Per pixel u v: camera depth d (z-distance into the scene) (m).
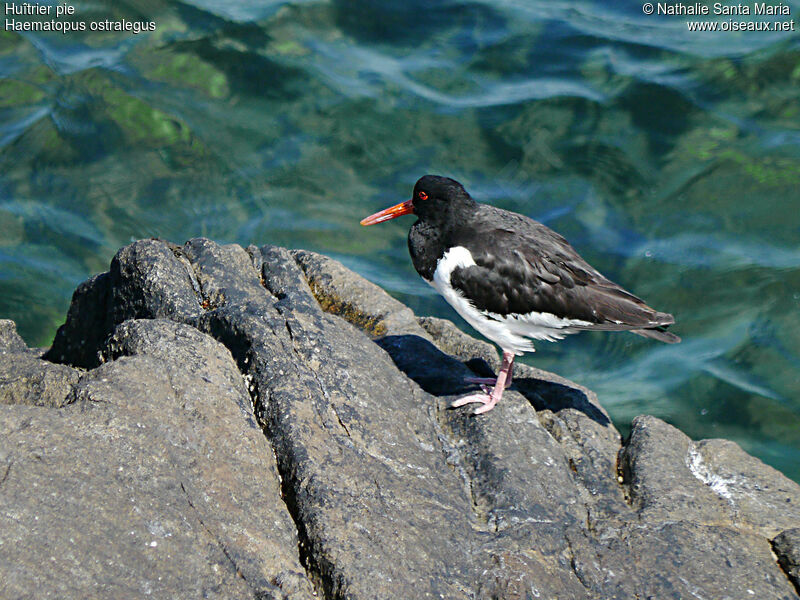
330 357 8.88
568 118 19.09
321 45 20.94
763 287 15.80
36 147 18.28
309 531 6.96
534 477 8.38
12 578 5.66
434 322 11.65
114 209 17.44
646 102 19.31
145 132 18.84
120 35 20.89
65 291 16.27
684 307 15.69
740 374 14.55
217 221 17.50
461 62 20.69
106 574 5.96
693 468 9.05
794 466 13.09
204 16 21.34
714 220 17.02
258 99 19.64
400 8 22.02
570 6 22.44
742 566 7.50
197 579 6.21
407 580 6.75
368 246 17.39
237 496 7.02
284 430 7.77
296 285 11.09
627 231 16.97
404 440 8.45
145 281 9.77
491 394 9.38
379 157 18.58
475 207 10.06
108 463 6.68
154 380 7.65
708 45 20.69
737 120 18.80
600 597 7.12
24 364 8.23
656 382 14.63
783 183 17.42
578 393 10.09
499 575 7.06
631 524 7.95
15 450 6.50
